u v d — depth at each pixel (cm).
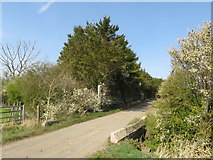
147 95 3612
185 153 627
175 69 789
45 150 526
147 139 843
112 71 1689
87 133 744
